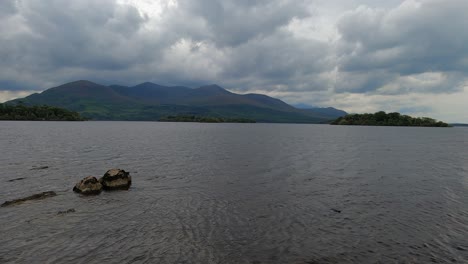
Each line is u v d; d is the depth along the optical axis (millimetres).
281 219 20359
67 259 14344
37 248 15461
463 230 18594
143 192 27188
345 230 18516
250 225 19188
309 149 69250
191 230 18219
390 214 21500
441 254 15406
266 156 54812
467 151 69000
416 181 32812
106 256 14695
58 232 17609
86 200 24250
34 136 91750
